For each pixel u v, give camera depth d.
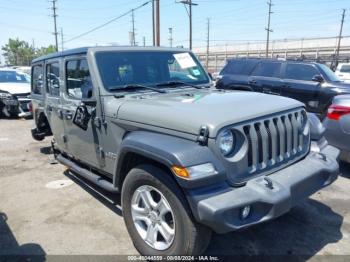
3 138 8.30
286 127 3.03
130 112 3.16
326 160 3.23
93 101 3.62
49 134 6.17
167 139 2.71
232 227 2.41
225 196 2.45
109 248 3.25
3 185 5.03
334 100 4.94
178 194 2.59
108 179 3.94
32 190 4.77
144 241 3.04
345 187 4.63
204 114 2.66
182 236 2.63
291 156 3.11
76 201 4.33
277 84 9.61
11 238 3.48
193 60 4.61
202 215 2.40
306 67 9.16
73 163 4.64
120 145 3.05
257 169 2.74
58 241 3.40
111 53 3.80
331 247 3.20
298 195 2.82
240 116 2.67
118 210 4.04
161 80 4.11
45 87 5.16
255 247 3.20
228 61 11.27
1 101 11.05
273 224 3.61
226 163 2.54
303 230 3.50
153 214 2.91
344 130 4.65
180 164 2.42
